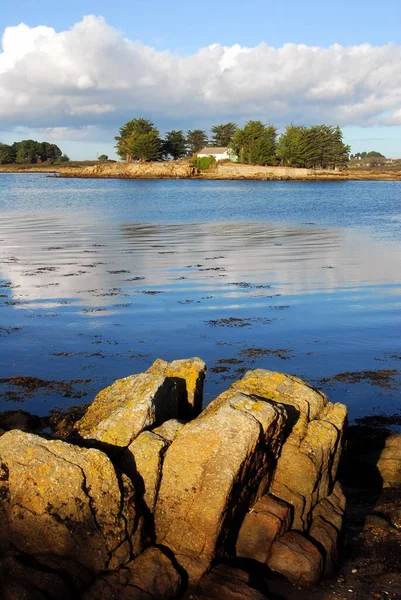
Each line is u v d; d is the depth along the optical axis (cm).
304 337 1659
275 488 784
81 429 840
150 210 6134
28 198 8062
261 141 16512
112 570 685
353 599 692
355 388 1325
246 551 738
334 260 2920
